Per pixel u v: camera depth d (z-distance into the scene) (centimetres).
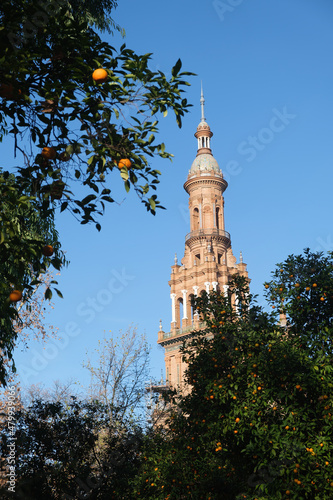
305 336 1628
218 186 8181
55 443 2403
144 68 805
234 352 1717
